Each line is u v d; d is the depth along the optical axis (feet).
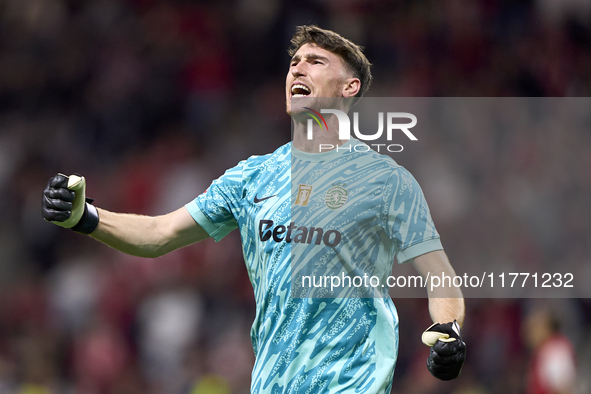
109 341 127.34
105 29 178.50
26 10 180.04
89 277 137.28
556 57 171.83
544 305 115.14
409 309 104.47
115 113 168.25
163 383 123.95
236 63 175.32
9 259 145.38
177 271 135.74
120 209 152.97
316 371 38.04
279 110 169.07
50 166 161.27
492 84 168.04
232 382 121.70
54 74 173.58
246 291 135.03
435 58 170.50
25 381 119.34
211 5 179.93
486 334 112.98
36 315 134.62
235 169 43.01
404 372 105.19
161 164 157.38
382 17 174.81
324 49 41.96
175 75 172.45
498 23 174.91
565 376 98.58
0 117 168.35
